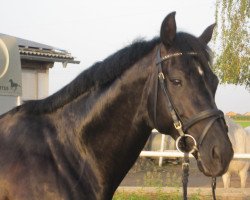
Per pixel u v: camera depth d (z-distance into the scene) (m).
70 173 2.67
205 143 2.45
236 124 8.04
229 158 2.41
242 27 17.06
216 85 2.61
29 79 13.51
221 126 2.47
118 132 2.77
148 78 2.69
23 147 2.66
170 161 11.63
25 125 2.74
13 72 9.09
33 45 13.56
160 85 2.59
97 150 2.78
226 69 17.50
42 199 2.56
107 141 2.77
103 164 2.78
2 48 8.80
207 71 2.57
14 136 2.70
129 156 2.82
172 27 2.59
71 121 2.80
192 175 10.31
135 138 2.78
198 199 6.61
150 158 11.59
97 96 2.80
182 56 2.56
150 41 2.79
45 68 14.02
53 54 13.48
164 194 6.66
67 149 2.74
